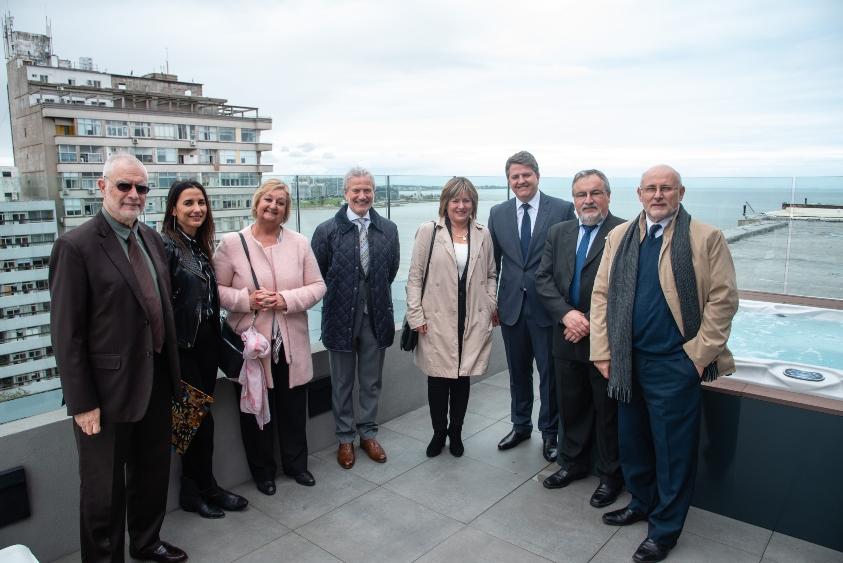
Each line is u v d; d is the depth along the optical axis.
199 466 2.48
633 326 2.21
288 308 2.58
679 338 2.12
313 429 3.18
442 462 3.06
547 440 3.09
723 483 2.47
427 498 2.67
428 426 3.57
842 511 2.19
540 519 2.48
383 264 2.96
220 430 2.71
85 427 1.81
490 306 3.04
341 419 3.01
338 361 2.96
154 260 2.03
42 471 2.10
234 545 2.28
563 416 2.78
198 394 2.28
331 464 3.04
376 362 3.07
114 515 1.94
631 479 2.42
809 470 2.24
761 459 2.35
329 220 2.96
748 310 4.50
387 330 3.03
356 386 3.42
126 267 1.87
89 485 1.90
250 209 2.71
